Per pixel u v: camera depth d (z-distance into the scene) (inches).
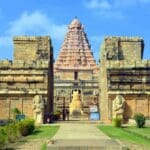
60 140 1603.1
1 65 3095.5
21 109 3061.0
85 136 1863.9
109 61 3110.2
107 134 2026.3
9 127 1776.6
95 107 4264.3
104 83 3253.0
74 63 7603.4
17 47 3294.8
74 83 7062.0
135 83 3085.6
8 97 3070.9
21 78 3085.6
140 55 3309.5
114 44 3282.5
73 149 1317.7
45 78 3088.1
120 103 3019.2
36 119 3011.8
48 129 2440.9
